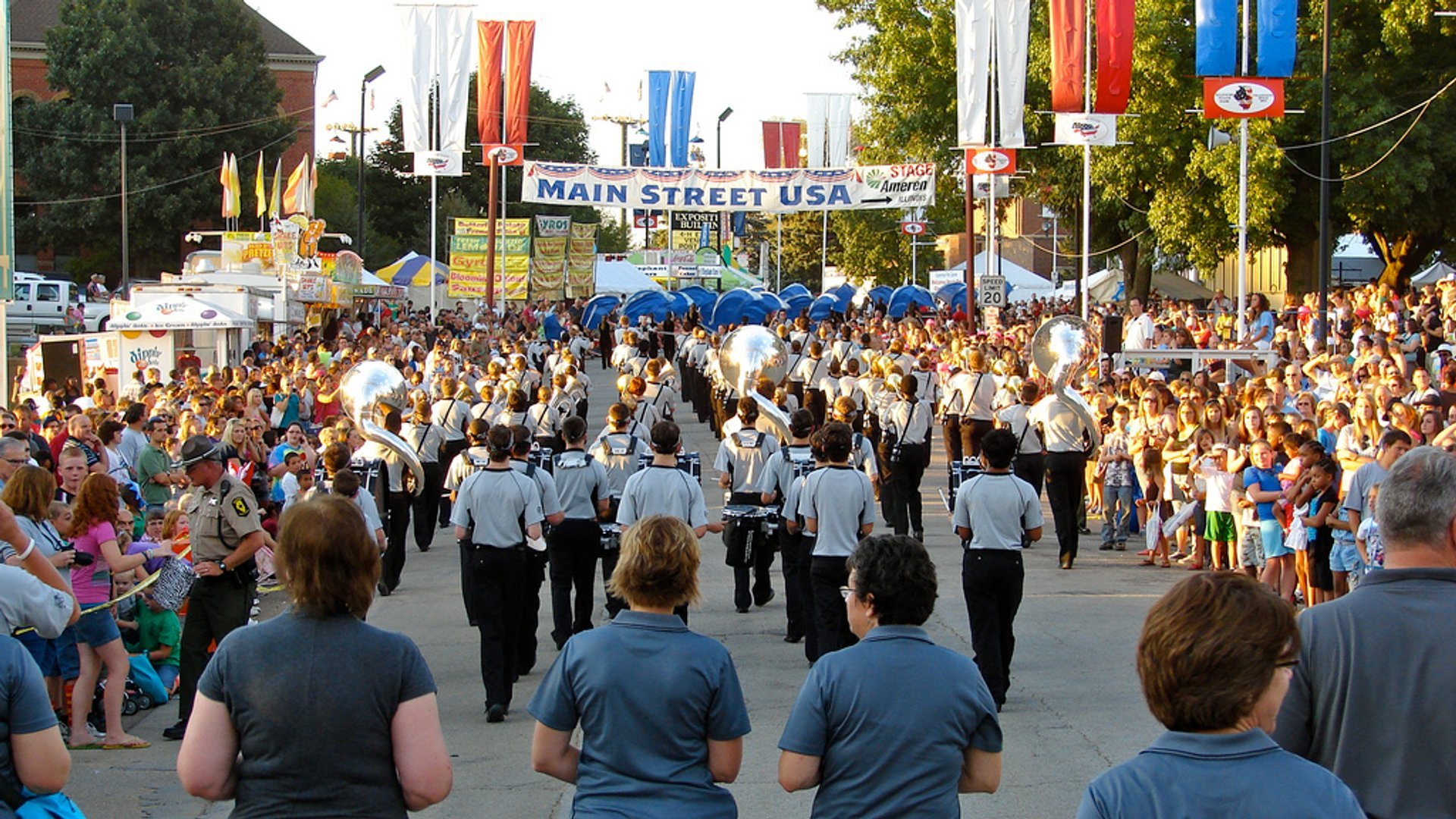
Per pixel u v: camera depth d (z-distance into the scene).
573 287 50.31
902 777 4.16
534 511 9.10
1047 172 39.06
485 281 39.31
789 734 4.28
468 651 11.07
